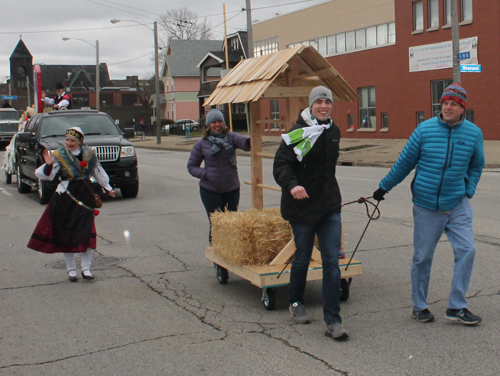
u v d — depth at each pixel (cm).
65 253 669
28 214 1199
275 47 4103
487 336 460
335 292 466
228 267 601
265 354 437
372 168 2075
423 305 501
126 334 490
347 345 450
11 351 457
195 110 7388
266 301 545
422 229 492
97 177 683
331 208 469
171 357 437
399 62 3042
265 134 4122
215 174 693
